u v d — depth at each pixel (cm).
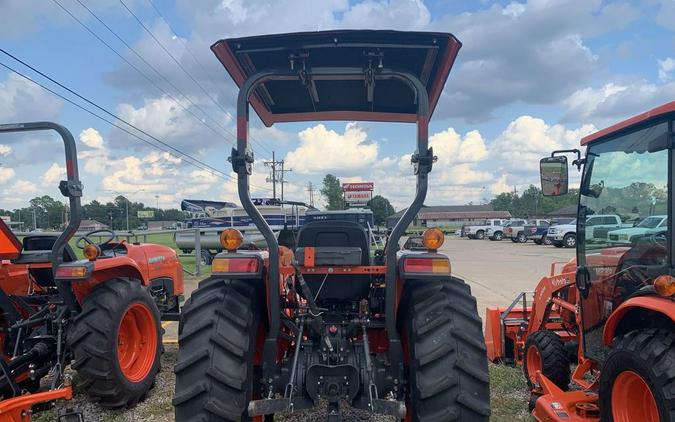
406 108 429
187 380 286
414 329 300
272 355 309
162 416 428
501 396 471
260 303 337
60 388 380
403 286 336
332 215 614
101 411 436
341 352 316
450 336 292
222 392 284
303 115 441
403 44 306
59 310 432
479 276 1447
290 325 339
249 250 360
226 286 323
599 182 390
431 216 7975
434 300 310
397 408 275
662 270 311
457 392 277
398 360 309
